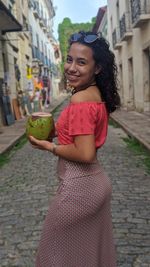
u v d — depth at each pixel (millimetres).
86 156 2312
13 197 6203
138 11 17734
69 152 2359
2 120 18000
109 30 31703
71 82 2465
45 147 2488
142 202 5633
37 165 8711
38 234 4578
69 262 2459
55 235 2453
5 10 15023
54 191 6371
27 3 30203
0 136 13844
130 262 3812
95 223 2473
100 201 2445
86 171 2412
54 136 2656
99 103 2420
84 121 2326
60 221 2422
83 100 2377
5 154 10391
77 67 2424
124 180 6969
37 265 2559
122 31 23703
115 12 27078
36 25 36688
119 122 16391
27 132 2584
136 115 19297
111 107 2578
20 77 24875
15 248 4238
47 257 2484
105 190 2479
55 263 2455
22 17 27047
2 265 3869
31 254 4082
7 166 8867
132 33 21594
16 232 4676
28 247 4246
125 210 5270
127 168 8000
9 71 21094
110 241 2627
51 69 50531
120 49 26453
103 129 2455
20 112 22578
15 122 19844
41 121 2531
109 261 2611
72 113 2357
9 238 4512
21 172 8094
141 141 10711
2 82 18750
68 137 2400
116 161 8766
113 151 10094
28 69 28328
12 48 22516
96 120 2375
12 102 21250
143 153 9680
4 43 20078
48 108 31266
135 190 6289
